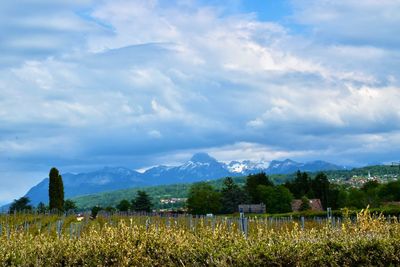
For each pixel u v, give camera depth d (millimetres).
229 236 17047
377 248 16344
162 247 16391
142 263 16125
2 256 16312
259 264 15336
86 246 16766
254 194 137875
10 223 45750
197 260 15844
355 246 16266
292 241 16188
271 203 128875
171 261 16078
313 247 16031
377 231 18375
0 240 17984
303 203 127812
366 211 21094
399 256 16344
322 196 142750
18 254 16625
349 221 20562
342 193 137250
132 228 17219
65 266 16484
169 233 17250
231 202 135125
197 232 18516
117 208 141750
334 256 16016
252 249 15562
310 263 15680
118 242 16531
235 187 144000
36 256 16484
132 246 16328
